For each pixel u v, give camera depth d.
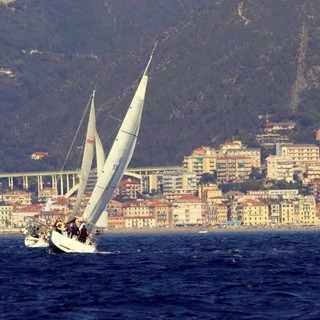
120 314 140.50
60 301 152.38
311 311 142.00
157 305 148.00
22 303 151.00
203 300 152.75
